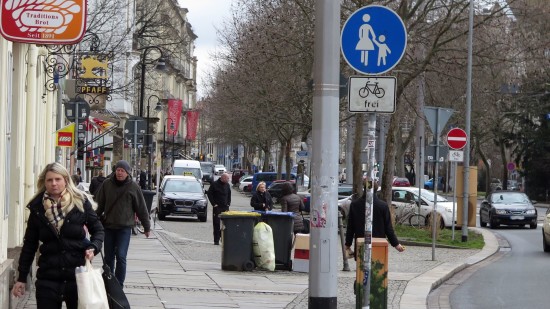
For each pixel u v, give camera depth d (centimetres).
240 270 2753
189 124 14175
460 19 4581
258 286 2394
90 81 4472
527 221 6041
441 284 2781
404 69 4716
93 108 4981
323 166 1586
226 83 7550
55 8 1612
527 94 9806
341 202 6006
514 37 4875
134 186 2027
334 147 1589
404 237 4588
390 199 4897
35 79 2327
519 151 10594
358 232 2116
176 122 11762
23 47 2033
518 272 3183
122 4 7056
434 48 4528
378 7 1566
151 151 7700
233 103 8012
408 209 5347
